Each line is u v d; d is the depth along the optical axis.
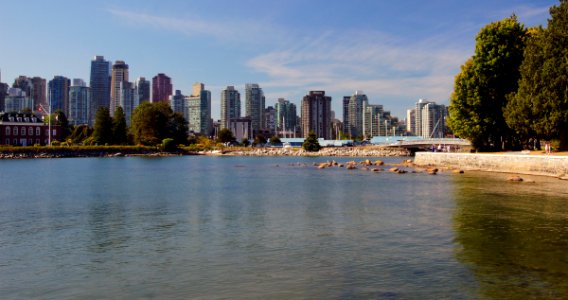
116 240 26.48
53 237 27.39
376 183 59.31
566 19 67.38
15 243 25.92
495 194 44.81
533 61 69.88
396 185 56.22
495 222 30.30
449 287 17.73
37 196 47.56
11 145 176.50
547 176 62.69
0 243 25.94
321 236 26.84
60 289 18.27
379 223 30.69
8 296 17.56
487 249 23.27
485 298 16.56
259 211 36.66
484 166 78.06
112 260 22.28
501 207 36.56
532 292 17.11
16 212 36.81
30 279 19.50
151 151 187.38
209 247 24.55
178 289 18.06
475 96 81.25
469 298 16.58
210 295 17.38
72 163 121.75
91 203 42.00
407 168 90.19
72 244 25.61
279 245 24.77
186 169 96.19
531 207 36.34
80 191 52.41
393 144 187.12
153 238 26.89
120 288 18.28
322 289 17.73
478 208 36.25
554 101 65.56
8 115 187.25
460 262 21.03
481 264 20.67
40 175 77.88
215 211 36.81
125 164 117.19
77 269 20.88
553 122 65.88
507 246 23.81
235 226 30.27
